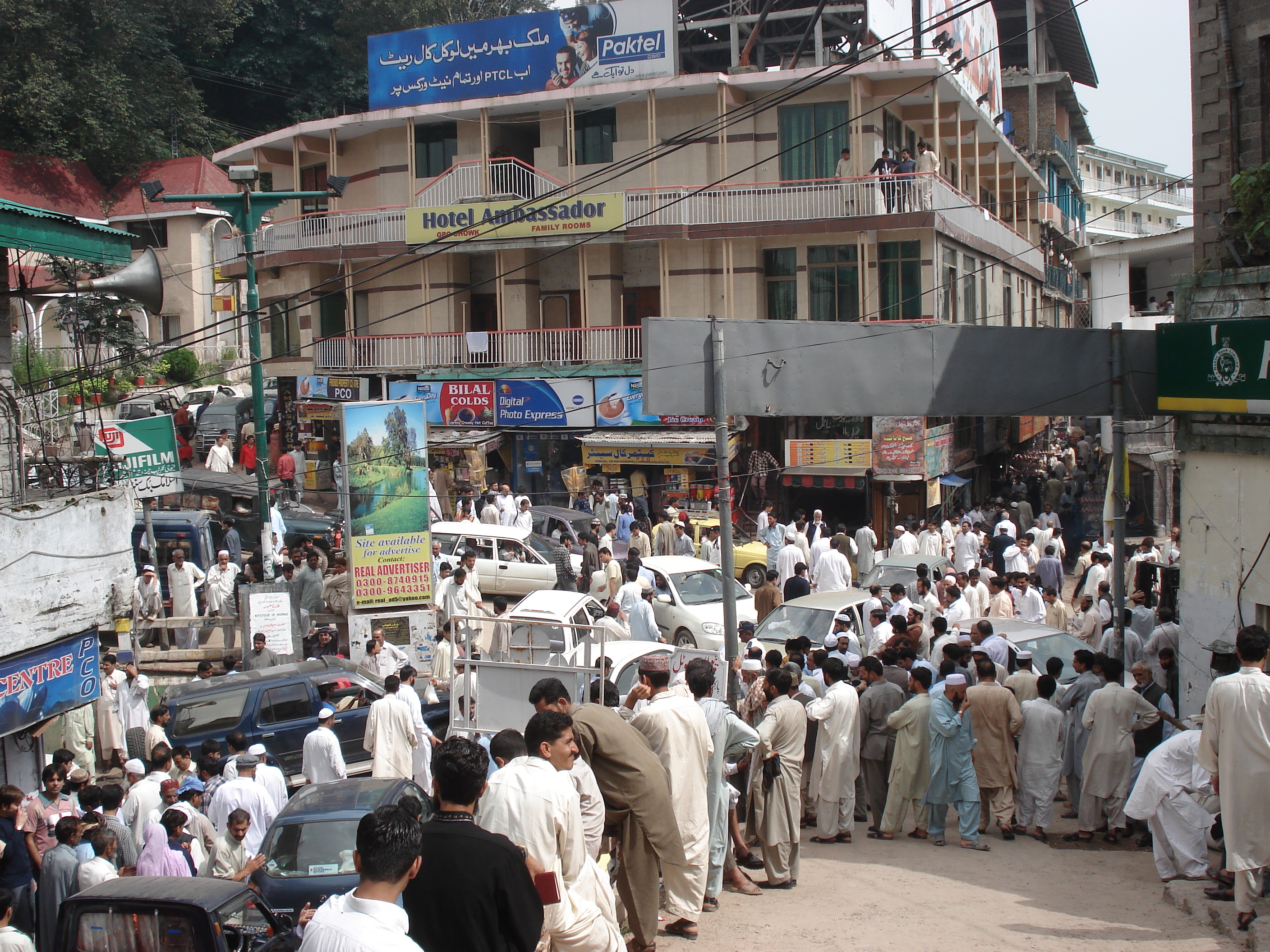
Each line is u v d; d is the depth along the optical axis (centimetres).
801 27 3188
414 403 1681
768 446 2806
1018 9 4388
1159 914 788
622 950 550
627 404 2875
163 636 1789
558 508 2516
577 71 2983
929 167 2750
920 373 1160
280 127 5131
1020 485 3044
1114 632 1273
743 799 958
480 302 3275
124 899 689
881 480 2558
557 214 2908
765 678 877
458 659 1088
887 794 1038
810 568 2150
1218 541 1091
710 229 2816
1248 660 721
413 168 3155
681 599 1858
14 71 3981
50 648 1119
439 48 3123
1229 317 1072
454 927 425
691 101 2956
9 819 909
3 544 1057
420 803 932
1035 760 1019
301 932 767
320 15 5000
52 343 3634
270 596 1620
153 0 4556
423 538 1689
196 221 4275
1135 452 2633
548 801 513
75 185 4144
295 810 894
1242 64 1077
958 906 805
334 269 3353
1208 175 1112
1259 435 1033
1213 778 760
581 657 1303
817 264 2877
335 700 1379
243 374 4244
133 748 1397
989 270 3331
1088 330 1186
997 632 1388
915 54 3159
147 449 1764
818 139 2875
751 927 753
